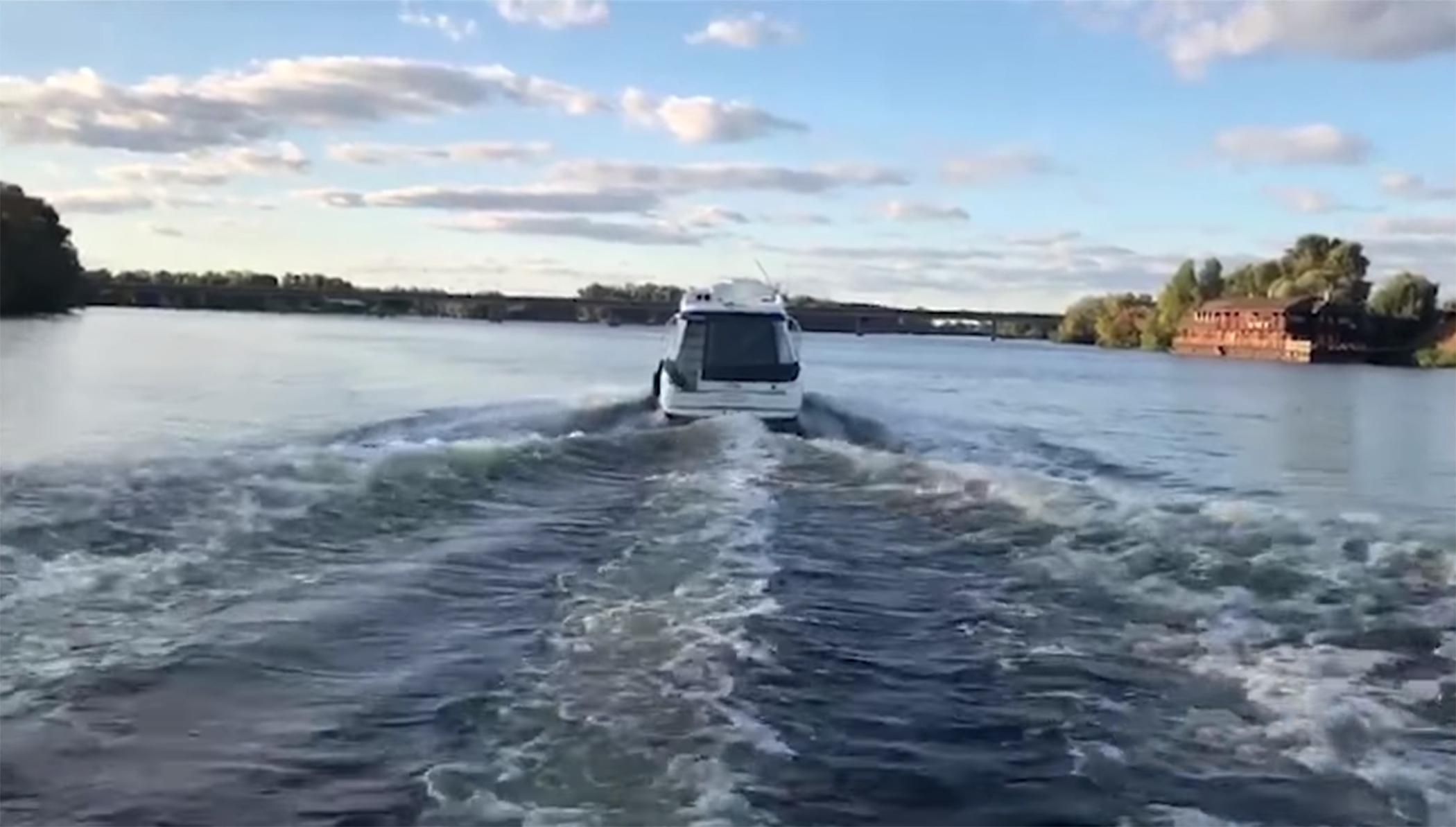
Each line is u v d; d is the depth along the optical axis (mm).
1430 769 5754
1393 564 9734
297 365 43844
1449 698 6730
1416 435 32125
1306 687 6883
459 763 5434
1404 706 6609
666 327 22766
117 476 11859
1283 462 23344
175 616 7594
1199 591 8961
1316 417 38438
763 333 19688
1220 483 18734
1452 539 11008
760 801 5129
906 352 107312
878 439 19953
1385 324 122000
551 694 6312
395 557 9492
